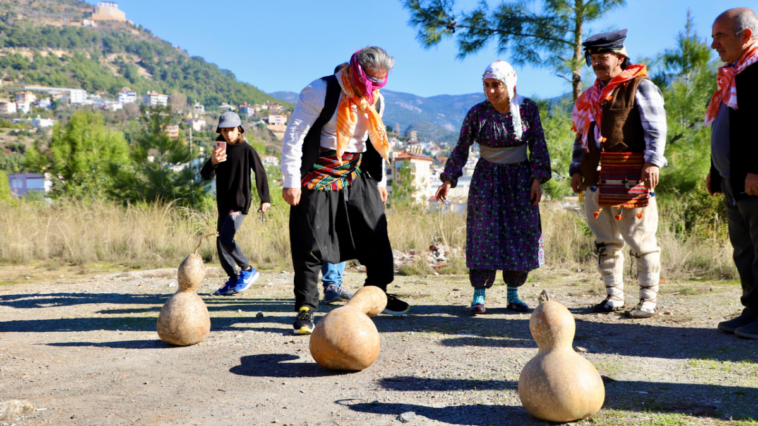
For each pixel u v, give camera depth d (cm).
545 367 196
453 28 1022
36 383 256
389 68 339
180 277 334
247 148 537
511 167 404
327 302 473
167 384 252
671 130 865
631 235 370
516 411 208
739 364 259
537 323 203
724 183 338
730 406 205
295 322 349
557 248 720
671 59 900
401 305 393
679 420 193
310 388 242
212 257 816
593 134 374
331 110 336
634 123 358
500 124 395
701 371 250
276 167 1386
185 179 1519
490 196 402
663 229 726
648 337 319
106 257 821
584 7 962
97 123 2388
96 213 977
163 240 865
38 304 491
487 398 222
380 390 236
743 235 327
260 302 486
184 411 216
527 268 400
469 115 410
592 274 608
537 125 400
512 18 986
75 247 827
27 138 15575
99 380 259
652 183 351
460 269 679
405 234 869
